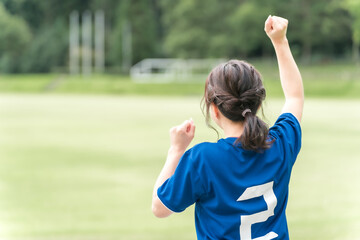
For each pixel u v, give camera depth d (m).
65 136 54.09
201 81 175.25
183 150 6.18
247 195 5.72
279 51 6.88
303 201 23.09
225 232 5.70
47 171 33.00
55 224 19.66
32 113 85.88
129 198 24.66
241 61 6.07
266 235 5.78
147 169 33.44
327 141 46.41
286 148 6.13
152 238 17.67
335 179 28.58
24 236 17.89
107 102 115.69
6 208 22.61
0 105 105.31
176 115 80.62
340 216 20.19
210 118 6.14
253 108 5.90
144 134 55.28
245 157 5.80
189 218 20.47
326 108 91.81
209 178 5.70
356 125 61.56
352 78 158.38
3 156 40.06
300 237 17.05
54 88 171.50
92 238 17.62
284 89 6.93
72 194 25.75
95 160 37.56
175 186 5.70
